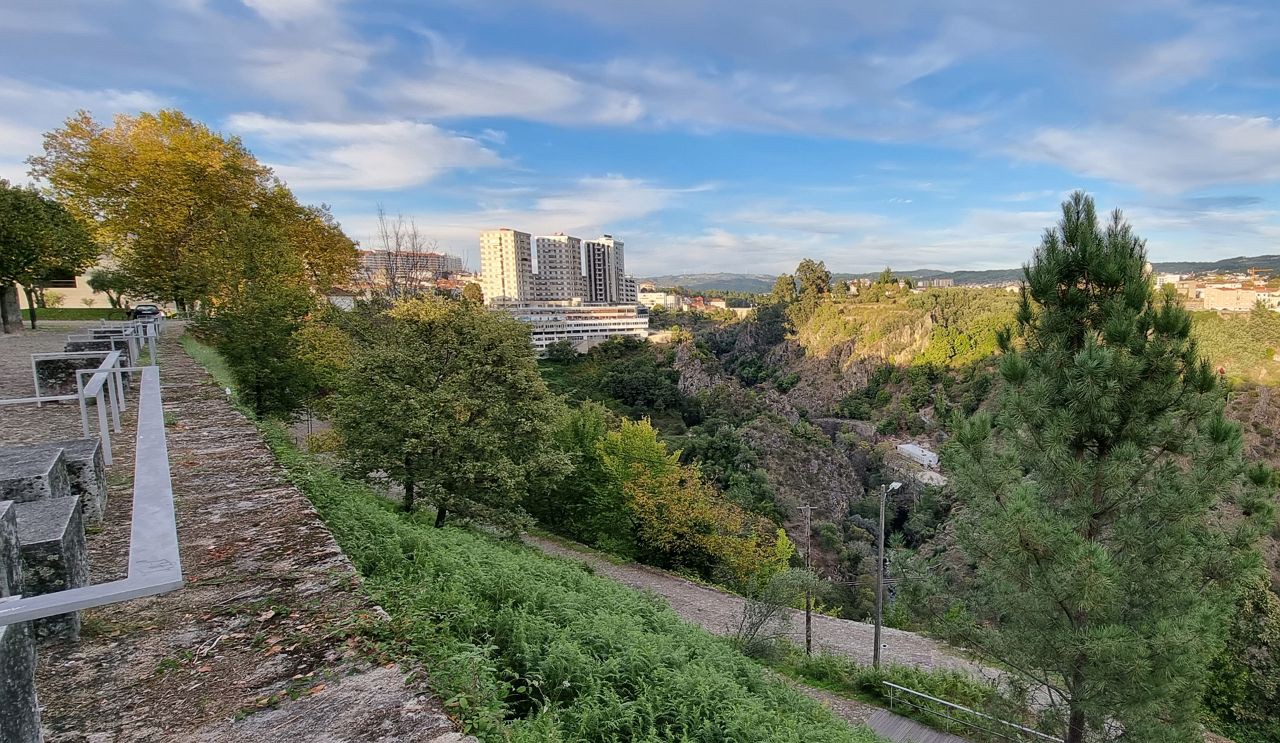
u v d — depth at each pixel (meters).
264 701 2.19
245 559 3.40
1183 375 5.88
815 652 15.46
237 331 15.17
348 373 14.03
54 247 16.97
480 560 6.51
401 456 13.20
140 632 2.63
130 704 2.14
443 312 14.57
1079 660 6.00
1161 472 5.98
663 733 4.13
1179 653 5.31
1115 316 5.91
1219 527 5.95
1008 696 7.51
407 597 4.04
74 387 7.90
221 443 5.97
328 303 24.84
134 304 30.69
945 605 7.58
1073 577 5.31
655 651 5.20
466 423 13.90
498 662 4.04
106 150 20.56
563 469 15.05
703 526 23.72
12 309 17.30
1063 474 6.16
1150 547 5.87
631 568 21.81
